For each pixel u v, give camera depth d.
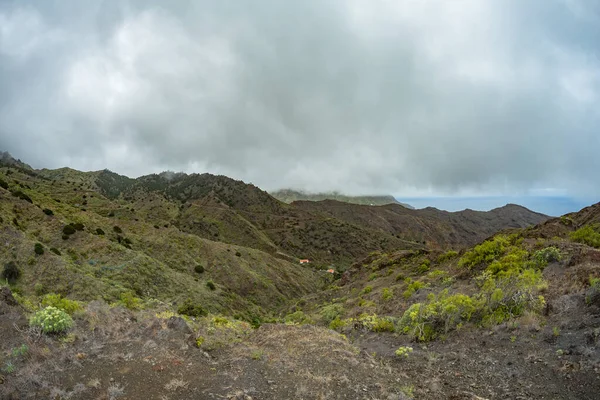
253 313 45.62
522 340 8.61
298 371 7.27
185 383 6.26
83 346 7.33
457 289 16.16
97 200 101.81
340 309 23.12
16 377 5.80
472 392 6.70
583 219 26.75
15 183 69.44
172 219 115.25
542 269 13.29
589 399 5.76
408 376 7.71
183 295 38.88
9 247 31.48
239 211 153.88
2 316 7.62
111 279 34.59
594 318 8.27
